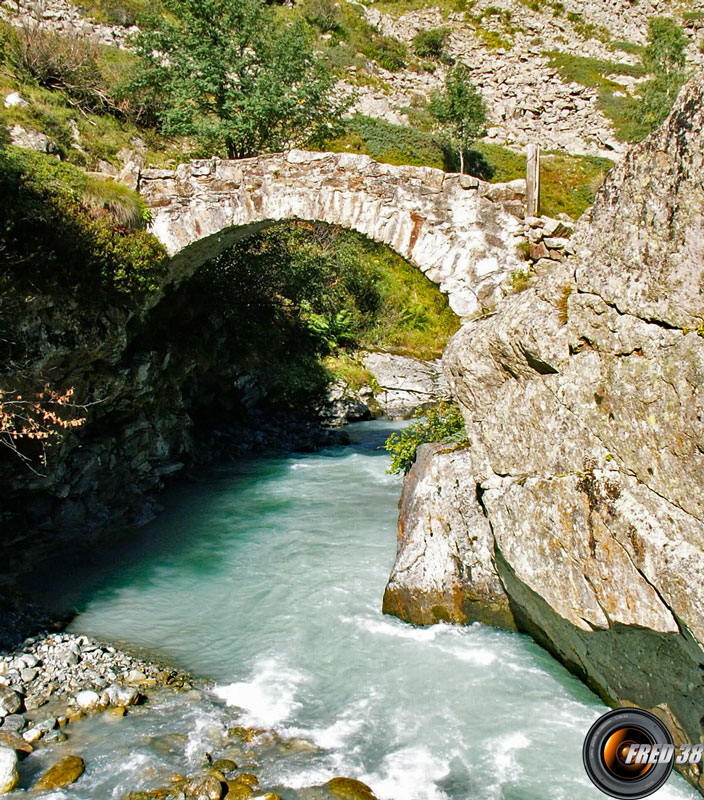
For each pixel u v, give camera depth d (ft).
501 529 16.90
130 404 30.78
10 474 24.84
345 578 23.31
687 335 11.20
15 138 37.09
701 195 10.93
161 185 30.42
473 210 27.81
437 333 70.74
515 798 13.19
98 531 27.20
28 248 23.15
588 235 14.12
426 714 15.85
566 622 15.47
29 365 23.67
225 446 41.73
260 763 13.99
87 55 50.90
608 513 13.00
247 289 46.68
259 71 51.75
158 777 13.42
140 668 17.71
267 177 29.76
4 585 21.94
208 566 24.52
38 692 16.30
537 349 15.20
